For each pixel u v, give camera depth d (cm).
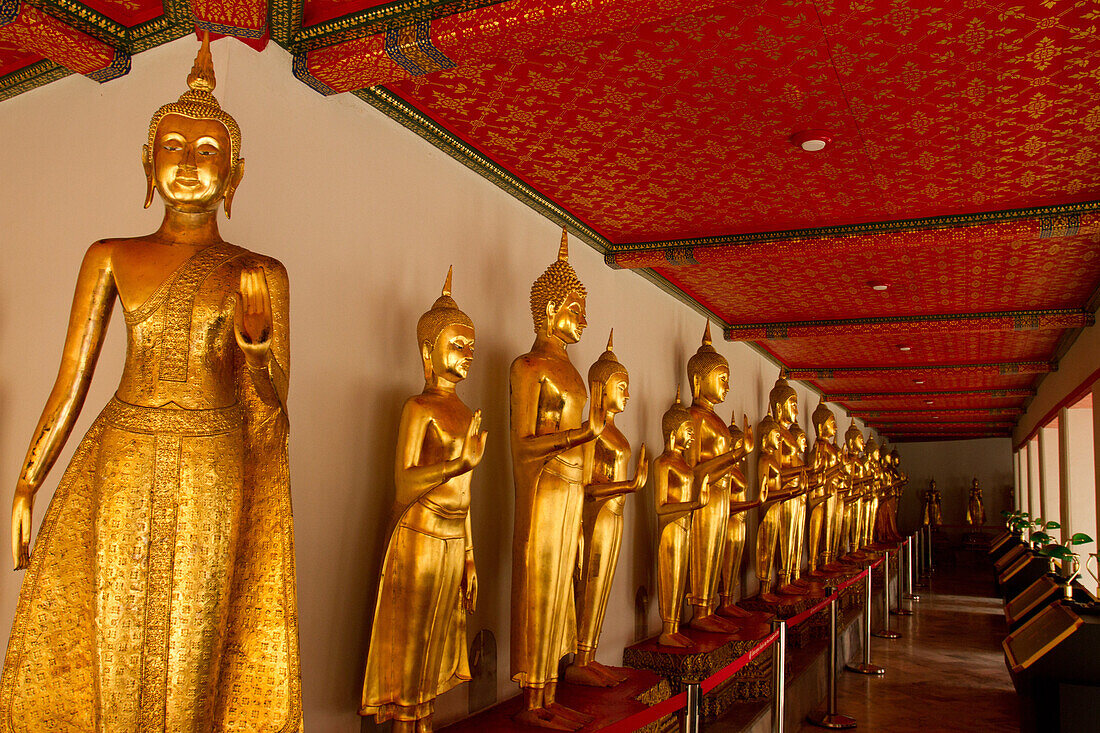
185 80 374
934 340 1142
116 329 366
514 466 477
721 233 686
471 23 351
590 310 684
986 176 562
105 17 369
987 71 420
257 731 291
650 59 410
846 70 421
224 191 301
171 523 268
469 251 524
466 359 419
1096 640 557
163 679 265
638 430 765
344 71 385
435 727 455
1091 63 411
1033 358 1274
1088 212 607
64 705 274
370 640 388
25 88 430
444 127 485
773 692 576
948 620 1386
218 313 283
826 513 1295
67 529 278
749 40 392
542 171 556
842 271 802
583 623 541
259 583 298
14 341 413
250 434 300
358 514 418
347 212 422
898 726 773
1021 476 1977
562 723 444
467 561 411
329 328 405
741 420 1113
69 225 402
